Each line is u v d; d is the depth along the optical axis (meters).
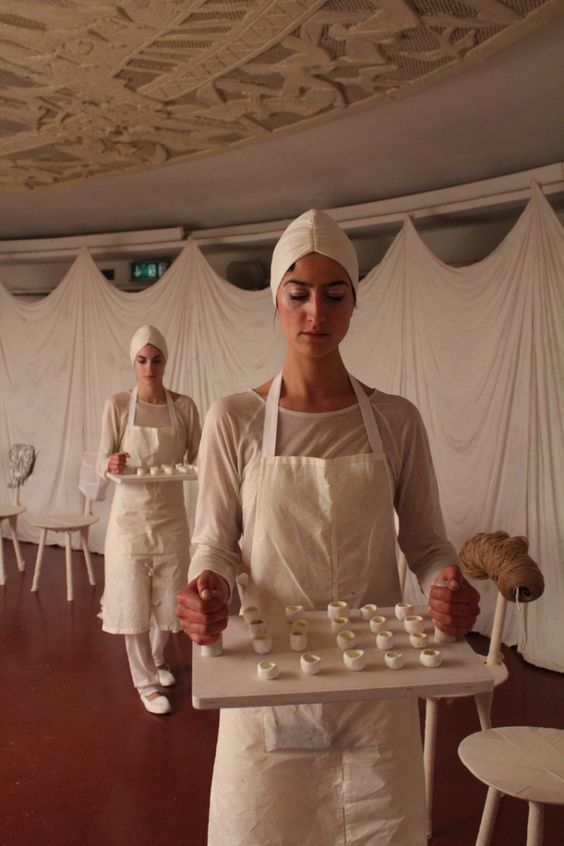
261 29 2.78
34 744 3.03
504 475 4.09
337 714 1.39
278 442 1.44
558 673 3.75
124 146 4.27
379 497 1.44
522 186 4.32
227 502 1.47
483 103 3.60
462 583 1.33
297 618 1.42
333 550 1.43
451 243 5.33
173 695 3.51
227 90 3.39
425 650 1.32
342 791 1.39
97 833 2.44
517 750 1.82
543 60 3.13
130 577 3.28
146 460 3.50
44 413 6.43
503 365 4.08
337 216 5.32
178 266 5.82
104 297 6.15
